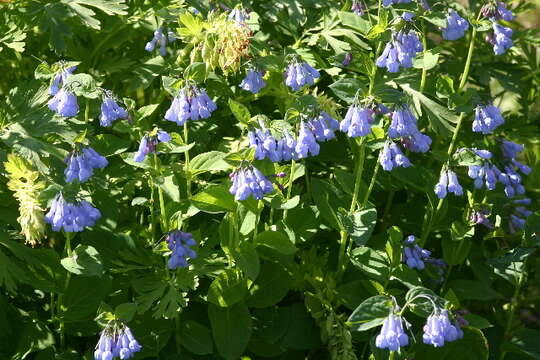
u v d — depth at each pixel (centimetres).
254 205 76
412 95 85
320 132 72
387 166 75
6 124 77
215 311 79
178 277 76
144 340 78
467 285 87
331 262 87
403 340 67
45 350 79
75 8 86
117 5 86
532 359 87
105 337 67
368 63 81
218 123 91
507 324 89
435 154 81
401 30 76
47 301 84
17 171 72
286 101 84
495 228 89
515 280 88
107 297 81
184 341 79
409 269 79
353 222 78
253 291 82
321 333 80
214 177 87
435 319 66
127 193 83
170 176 76
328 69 88
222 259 79
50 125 76
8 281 73
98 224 80
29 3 87
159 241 77
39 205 70
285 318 82
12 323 81
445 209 86
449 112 84
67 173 69
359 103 72
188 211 77
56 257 76
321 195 82
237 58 76
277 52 91
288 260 82
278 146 72
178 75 83
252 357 84
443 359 79
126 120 75
